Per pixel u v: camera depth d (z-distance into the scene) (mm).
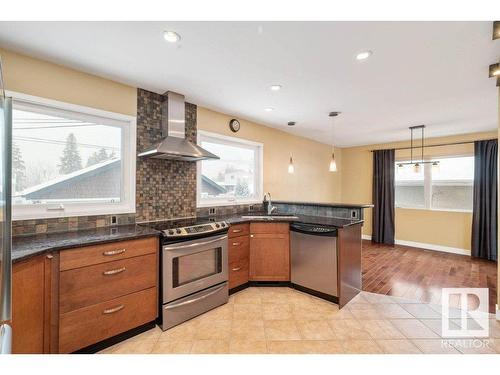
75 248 1634
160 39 1699
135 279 1947
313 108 3178
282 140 4469
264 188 4086
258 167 4023
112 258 1814
